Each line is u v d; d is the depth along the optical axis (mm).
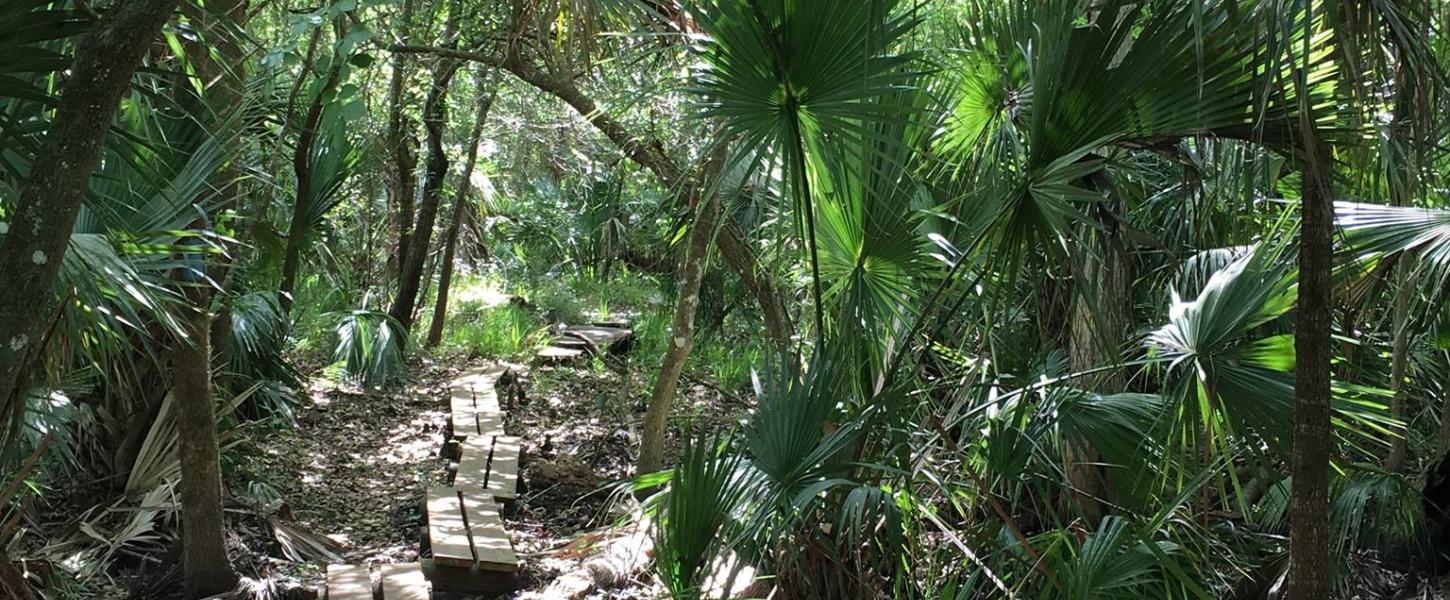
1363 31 2262
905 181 3316
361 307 10492
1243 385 3031
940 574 3514
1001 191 3152
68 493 5160
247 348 6855
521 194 15469
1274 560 4391
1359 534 5250
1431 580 5039
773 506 2918
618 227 14633
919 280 3617
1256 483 4766
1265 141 2637
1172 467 3691
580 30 4348
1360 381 5066
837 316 3602
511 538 5332
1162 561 2963
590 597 4500
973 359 3766
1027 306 4527
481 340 10789
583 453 7305
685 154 6336
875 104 2945
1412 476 5262
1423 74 2332
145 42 1854
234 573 4516
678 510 2951
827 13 2738
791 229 4309
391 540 5555
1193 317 3172
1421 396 5676
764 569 3283
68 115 1802
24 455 4355
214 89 4035
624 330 11961
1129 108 2701
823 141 3047
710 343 10133
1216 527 4398
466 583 4809
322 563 5078
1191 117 2637
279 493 5906
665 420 6238
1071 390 3572
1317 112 2535
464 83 9781
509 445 6875
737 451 3119
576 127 10430
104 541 4738
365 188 10734
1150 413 3396
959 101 3447
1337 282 3641
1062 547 3465
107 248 3002
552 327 12070
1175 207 5016
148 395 5316
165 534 4977
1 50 1990
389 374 8945
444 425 7824
